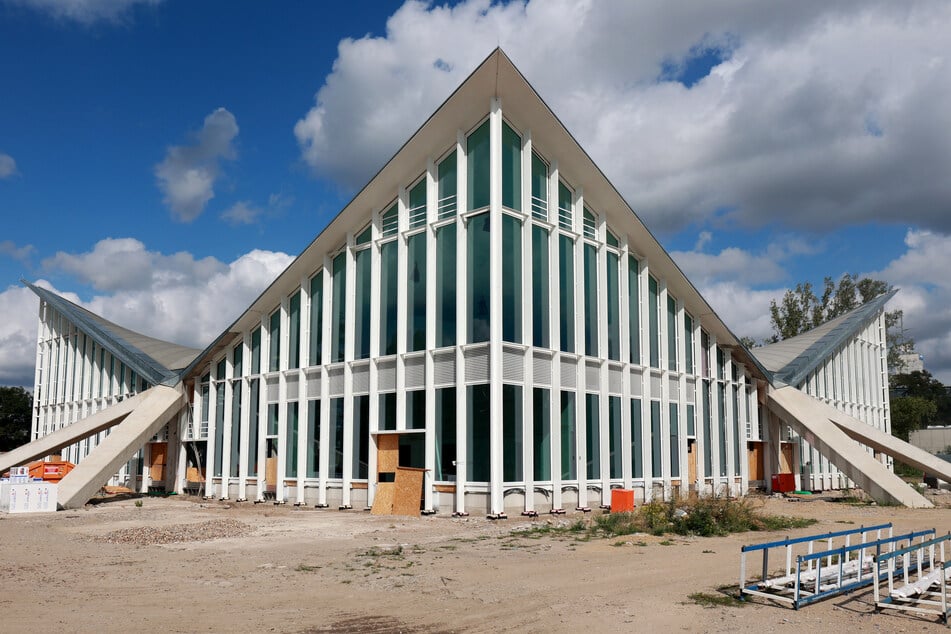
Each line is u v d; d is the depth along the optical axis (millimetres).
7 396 73812
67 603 9852
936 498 30344
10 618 8961
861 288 70188
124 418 31719
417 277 23594
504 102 22297
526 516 20844
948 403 100688
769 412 34781
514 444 21141
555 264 23266
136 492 33594
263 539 16500
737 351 32375
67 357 40625
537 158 23734
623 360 25984
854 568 11648
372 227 25078
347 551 14562
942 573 9344
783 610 9578
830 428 31422
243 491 28531
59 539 17016
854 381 41844
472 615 9219
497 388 20594
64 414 39906
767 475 34188
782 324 71688
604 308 25188
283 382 27672
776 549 15250
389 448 23281
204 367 31688
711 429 30938
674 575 12070
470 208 22500
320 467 25344
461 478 21031
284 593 10461
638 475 26172
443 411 22047
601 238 25656
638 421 26594
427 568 12578
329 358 26047
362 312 25250
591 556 14102
